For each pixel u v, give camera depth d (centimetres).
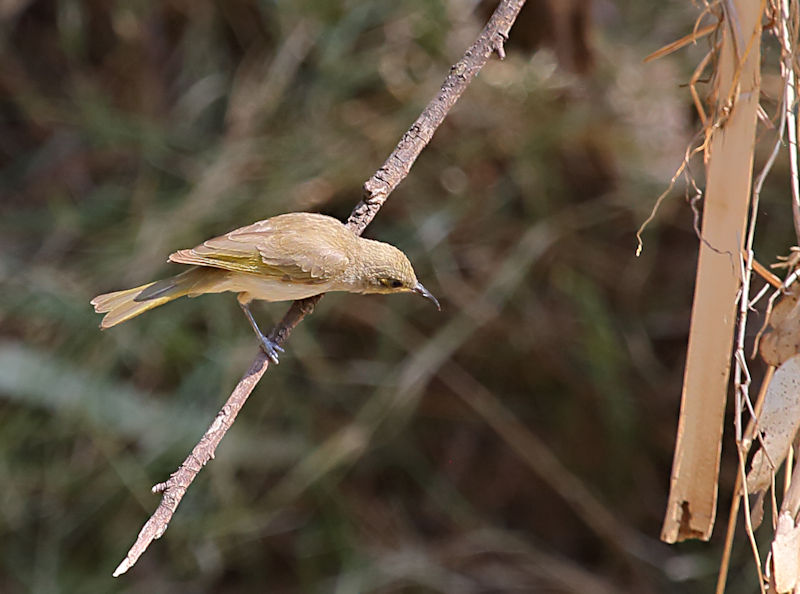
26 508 1127
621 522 1169
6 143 1289
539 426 1186
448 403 1194
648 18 1246
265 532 1146
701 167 1150
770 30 548
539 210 1173
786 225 1084
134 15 1266
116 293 640
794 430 497
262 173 1182
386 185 609
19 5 1309
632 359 1164
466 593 1143
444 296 1155
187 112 1256
